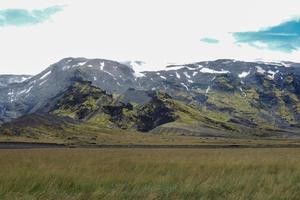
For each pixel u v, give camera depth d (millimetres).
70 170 22469
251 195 15914
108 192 15781
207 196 15906
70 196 15141
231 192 16500
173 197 15539
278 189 17016
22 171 21547
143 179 19594
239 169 24562
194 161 30828
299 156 39656
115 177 20031
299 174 22172
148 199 15086
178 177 20734
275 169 25609
